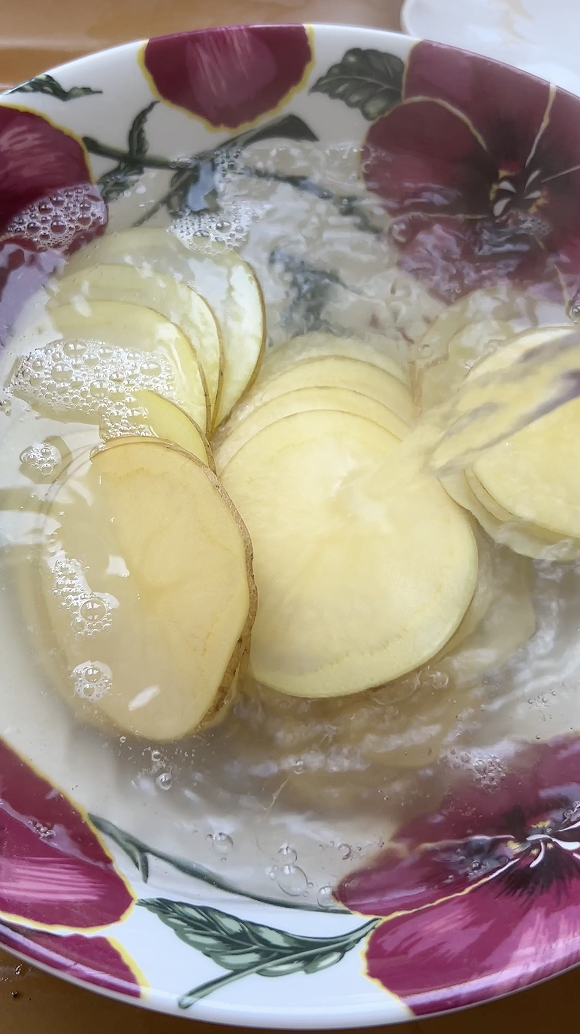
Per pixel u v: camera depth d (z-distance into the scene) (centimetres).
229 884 20
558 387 24
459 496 23
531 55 29
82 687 21
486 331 26
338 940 17
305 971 16
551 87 23
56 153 24
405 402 25
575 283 26
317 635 22
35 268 25
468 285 26
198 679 21
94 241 25
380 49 23
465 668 23
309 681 22
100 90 23
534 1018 19
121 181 25
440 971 16
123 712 21
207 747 22
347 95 24
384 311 26
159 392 23
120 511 22
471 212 26
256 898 19
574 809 21
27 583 22
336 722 22
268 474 23
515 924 17
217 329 24
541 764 22
